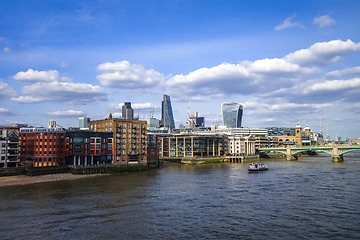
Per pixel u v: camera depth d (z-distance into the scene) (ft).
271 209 265.34
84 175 491.72
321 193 331.98
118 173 535.60
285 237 198.29
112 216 245.24
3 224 225.35
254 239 195.31
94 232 207.92
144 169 603.26
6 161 492.54
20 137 532.73
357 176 469.16
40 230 212.23
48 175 477.77
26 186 385.70
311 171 547.90
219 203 287.69
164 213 253.65
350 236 199.11
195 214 250.78
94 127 615.57
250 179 444.96
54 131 517.14
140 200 300.61
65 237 199.00
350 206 273.33
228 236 200.44
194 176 486.79
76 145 515.91
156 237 199.00
